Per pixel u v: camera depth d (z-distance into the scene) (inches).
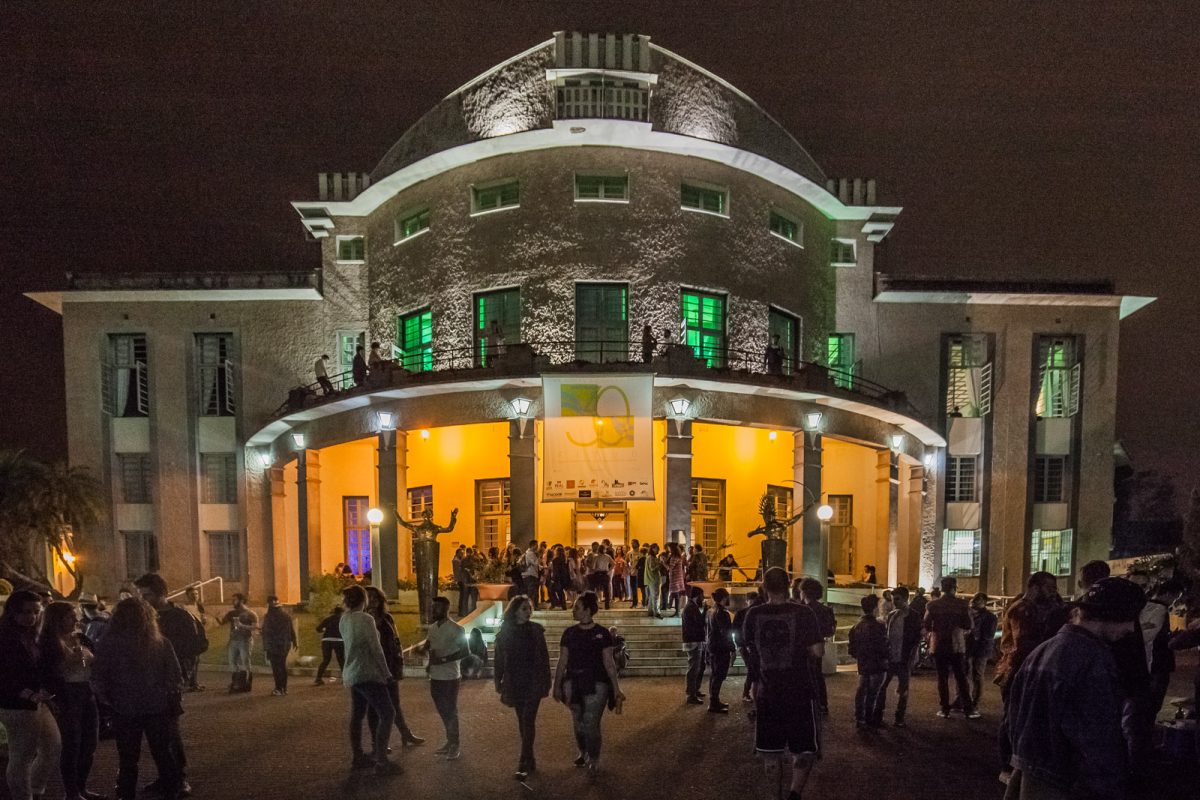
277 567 1019.9
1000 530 1109.7
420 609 713.6
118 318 1114.1
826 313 1104.8
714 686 430.0
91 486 1060.5
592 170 904.9
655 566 673.0
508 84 935.0
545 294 889.5
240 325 1108.5
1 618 259.3
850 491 1085.1
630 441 764.0
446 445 1000.9
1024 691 158.1
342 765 328.2
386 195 1026.1
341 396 859.4
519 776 304.3
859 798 283.0
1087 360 1142.3
